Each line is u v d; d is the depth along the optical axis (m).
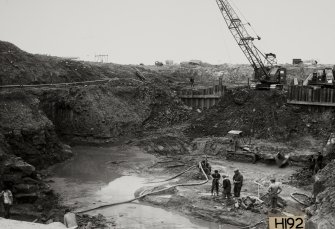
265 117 36.97
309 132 34.72
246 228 17.81
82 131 37.56
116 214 19.92
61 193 22.98
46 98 35.78
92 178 26.33
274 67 43.59
